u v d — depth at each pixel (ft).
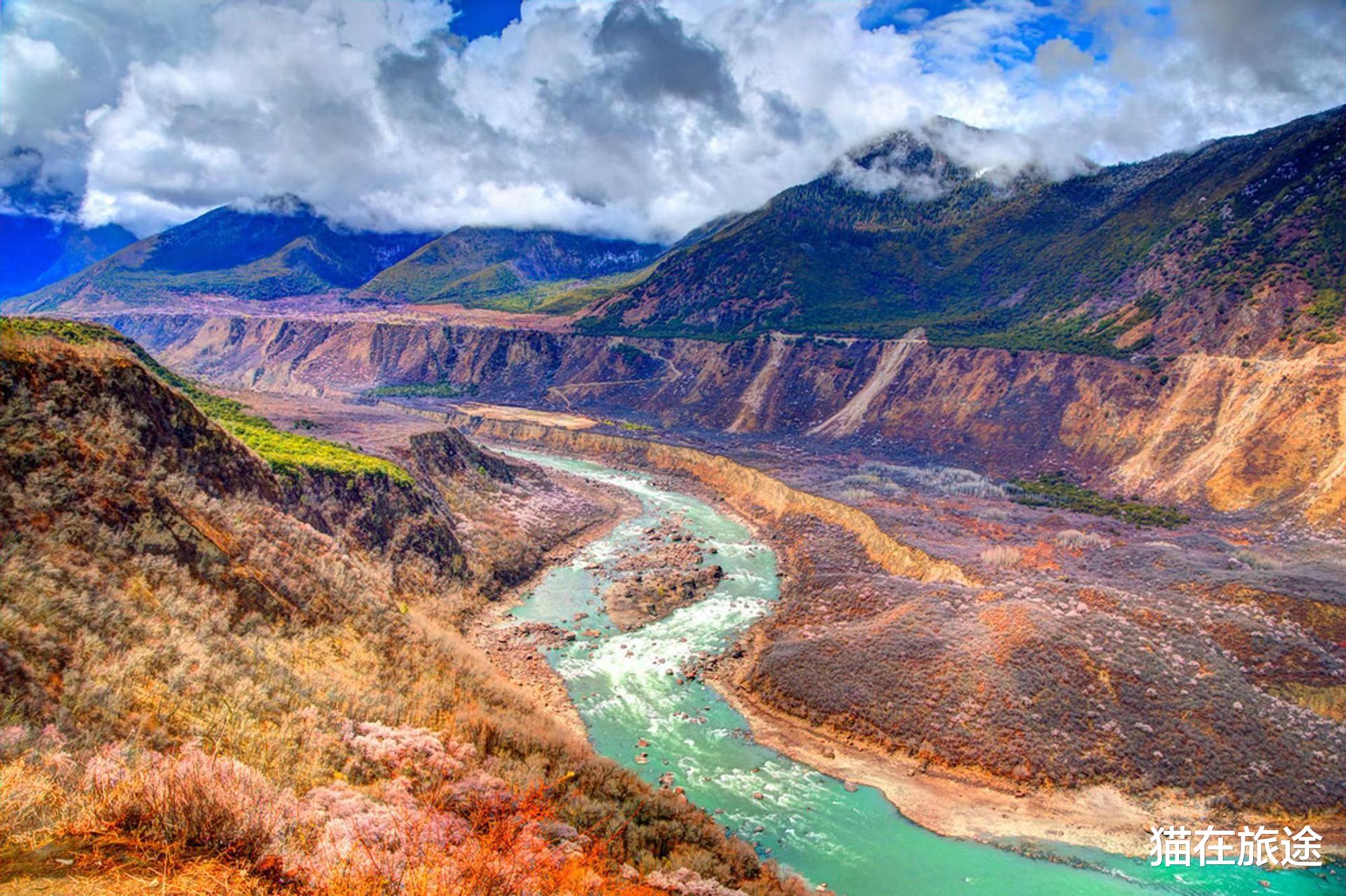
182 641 100.53
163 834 46.34
